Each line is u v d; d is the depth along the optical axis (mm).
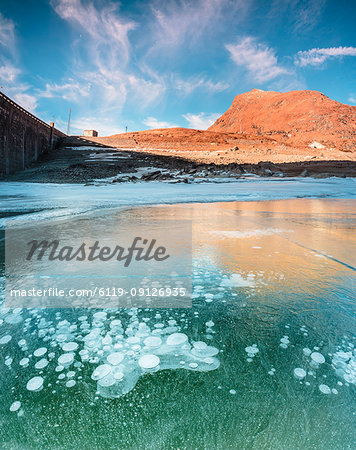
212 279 1960
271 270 2146
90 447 732
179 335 1241
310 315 1427
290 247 2898
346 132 67625
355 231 3826
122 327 1322
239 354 1107
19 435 772
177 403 867
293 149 43375
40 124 33531
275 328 1306
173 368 1025
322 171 23172
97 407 856
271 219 5043
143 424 796
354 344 1176
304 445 725
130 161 28344
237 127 103562
